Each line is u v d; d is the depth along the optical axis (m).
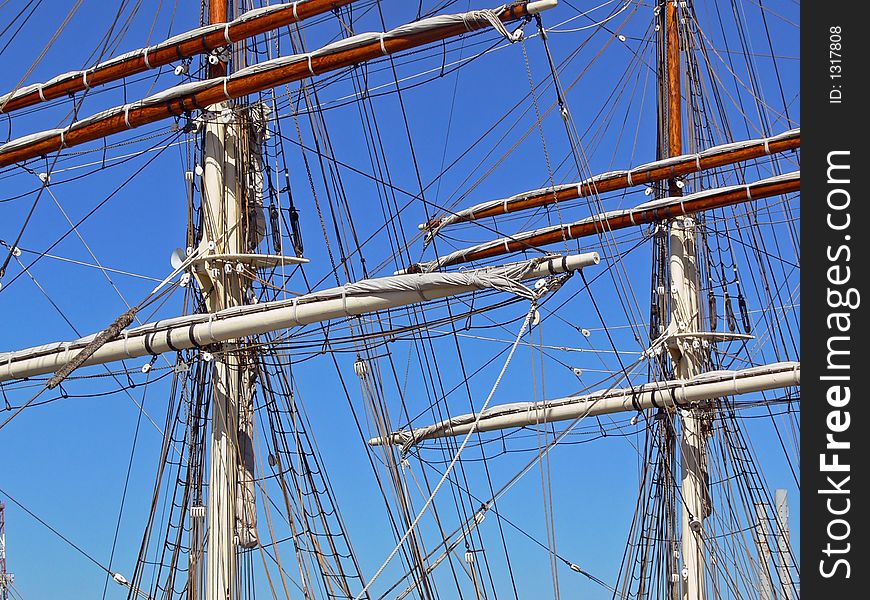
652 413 38.44
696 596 37.00
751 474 39.50
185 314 26.98
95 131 25.98
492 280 22.58
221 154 27.05
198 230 26.78
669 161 36.38
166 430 27.02
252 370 27.19
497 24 23.30
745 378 36.16
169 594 26.48
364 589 21.41
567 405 38.41
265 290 27.28
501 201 37.44
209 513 25.84
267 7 25.48
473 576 28.33
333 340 24.69
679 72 40.19
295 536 26.97
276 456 27.12
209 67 26.97
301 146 28.27
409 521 27.70
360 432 28.25
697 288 37.94
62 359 25.75
